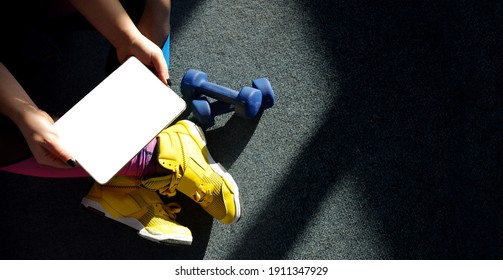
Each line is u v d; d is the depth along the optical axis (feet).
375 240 3.94
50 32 3.51
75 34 4.40
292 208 4.02
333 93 4.20
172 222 3.83
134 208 3.70
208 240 4.04
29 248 4.07
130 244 4.07
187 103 4.27
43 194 4.15
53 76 4.34
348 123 4.13
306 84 4.23
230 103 3.91
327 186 4.03
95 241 4.08
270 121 4.18
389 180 4.01
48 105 4.30
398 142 4.08
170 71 4.33
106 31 3.03
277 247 3.98
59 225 4.10
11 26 3.19
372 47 4.26
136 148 2.82
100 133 2.82
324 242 3.97
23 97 2.71
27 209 4.13
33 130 2.68
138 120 2.86
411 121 4.11
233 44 4.35
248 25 4.38
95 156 2.79
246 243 4.01
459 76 4.17
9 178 4.19
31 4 3.20
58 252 4.07
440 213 3.94
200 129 3.93
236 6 4.42
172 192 3.77
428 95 4.15
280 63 4.29
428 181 4.00
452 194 3.97
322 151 4.09
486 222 3.91
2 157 2.84
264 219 4.02
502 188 3.96
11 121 2.79
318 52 4.28
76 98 4.30
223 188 3.81
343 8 4.35
